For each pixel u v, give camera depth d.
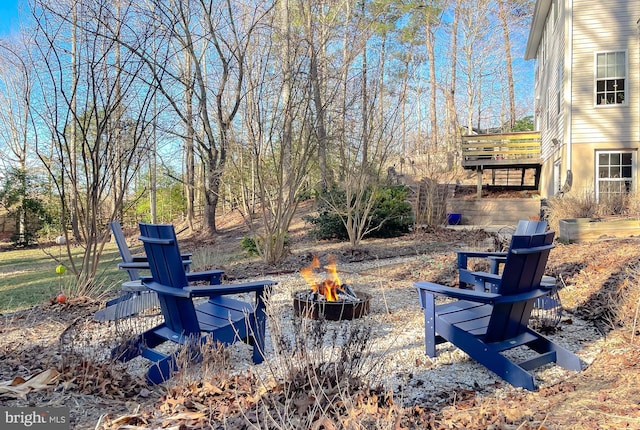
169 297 3.07
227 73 10.06
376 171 9.67
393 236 11.30
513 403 2.53
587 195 9.65
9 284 8.43
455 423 2.22
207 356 2.84
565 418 2.23
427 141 24.30
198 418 2.24
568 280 5.35
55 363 3.03
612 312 4.00
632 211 8.91
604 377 2.84
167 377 2.94
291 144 7.93
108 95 6.01
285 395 2.30
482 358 3.04
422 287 3.29
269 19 9.34
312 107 7.89
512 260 2.85
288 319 4.49
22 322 4.69
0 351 3.52
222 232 16.55
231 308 3.65
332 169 11.38
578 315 4.29
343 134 8.72
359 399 2.23
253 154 7.91
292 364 2.53
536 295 3.05
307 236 12.30
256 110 7.62
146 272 6.26
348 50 9.35
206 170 11.44
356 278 6.78
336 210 9.53
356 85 8.97
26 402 2.42
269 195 8.33
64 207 5.99
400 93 10.09
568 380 2.90
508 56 29.53
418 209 12.57
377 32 14.51
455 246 9.22
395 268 7.32
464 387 2.87
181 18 9.97
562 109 12.74
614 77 12.09
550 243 3.13
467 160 16.72
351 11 15.11
